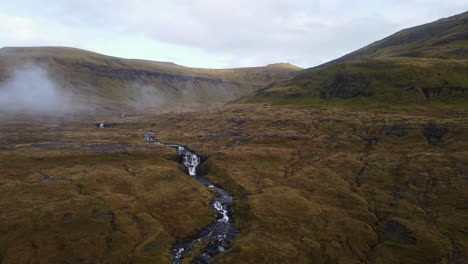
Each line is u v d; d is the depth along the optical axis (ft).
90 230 201.05
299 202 250.78
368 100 556.51
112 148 400.67
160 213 239.71
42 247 181.06
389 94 545.44
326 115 518.78
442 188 242.17
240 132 494.59
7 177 280.10
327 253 189.06
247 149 398.42
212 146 431.84
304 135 437.58
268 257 182.09
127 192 269.23
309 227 217.15
